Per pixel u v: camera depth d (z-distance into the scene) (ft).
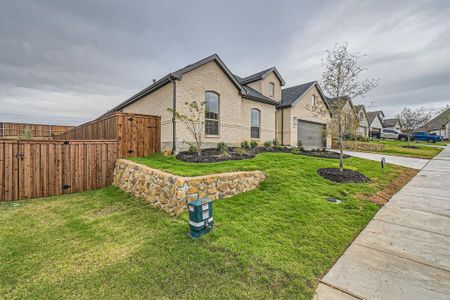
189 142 32.71
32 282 8.87
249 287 8.42
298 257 10.41
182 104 32.37
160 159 26.55
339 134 28.19
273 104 51.75
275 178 22.02
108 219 15.49
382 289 8.41
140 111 42.22
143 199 19.29
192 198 15.85
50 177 22.74
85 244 11.91
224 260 10.01
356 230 13.55
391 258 10.57
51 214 16.85
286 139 54.85
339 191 20.58
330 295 8.11
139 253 10.77
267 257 10.22
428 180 27.68
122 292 8.21
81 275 9.25
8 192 20.75
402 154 53.98
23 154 21.43
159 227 13.61
